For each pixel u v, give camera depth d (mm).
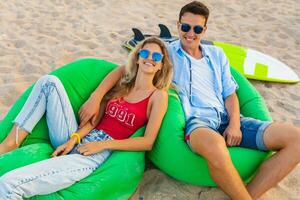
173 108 2775
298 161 2469
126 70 2846
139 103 2725
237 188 2359
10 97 3539
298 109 3814
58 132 2654
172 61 2910
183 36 2871
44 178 2260
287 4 6340
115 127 2717
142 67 2697
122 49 4535
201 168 2594
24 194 2213
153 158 2789
